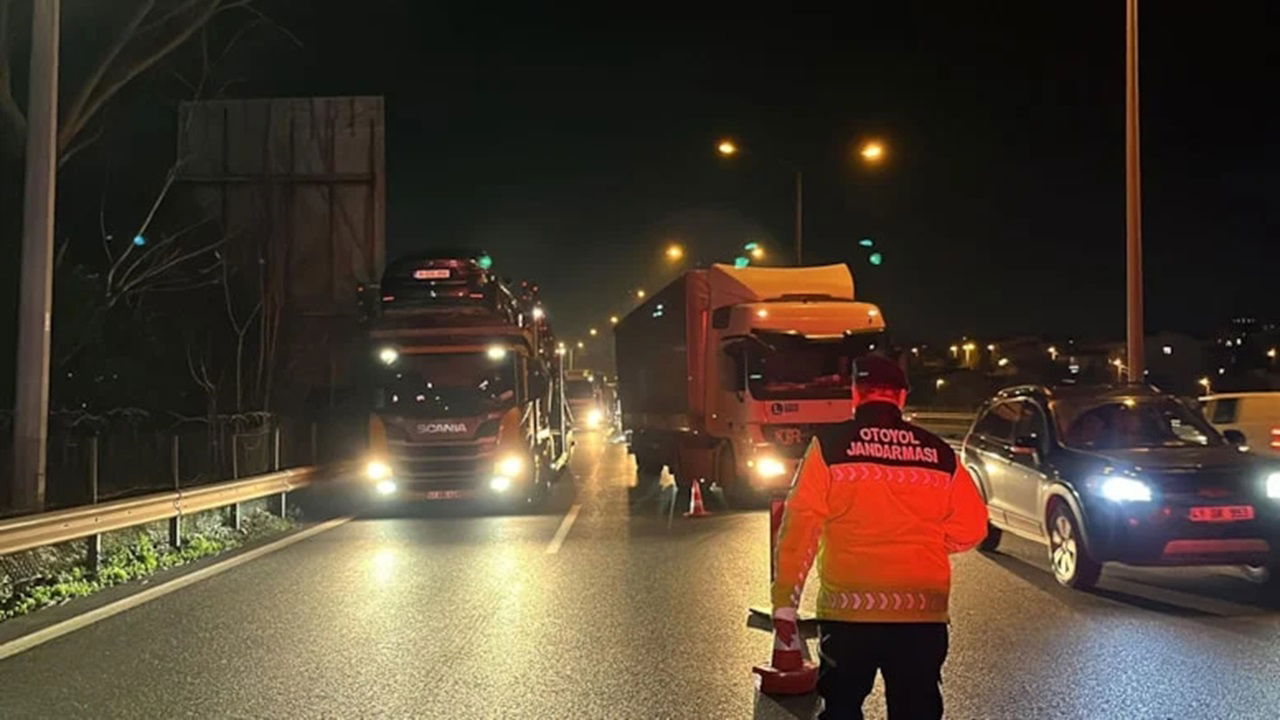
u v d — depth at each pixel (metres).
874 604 4.57
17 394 13.84
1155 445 11.84
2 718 7.11
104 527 12.35
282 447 25.95
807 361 18.80
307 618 10.10
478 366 19.00
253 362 27.39
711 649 8.81
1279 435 16.78
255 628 9.70
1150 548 10.45
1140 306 19.16
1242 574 12.20
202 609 10.55
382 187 26.28
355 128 26.31
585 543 14.88
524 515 18.44
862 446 4.68
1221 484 10.58
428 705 7.33
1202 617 9.93
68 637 9.39
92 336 23.70
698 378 20.88
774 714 7.08
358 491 22.09
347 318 26.50
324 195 26.33
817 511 4.64
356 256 26.28
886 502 4.62
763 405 18.67
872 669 4.64
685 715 7.07
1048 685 7.64
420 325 19.06
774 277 20.00
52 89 14.15
